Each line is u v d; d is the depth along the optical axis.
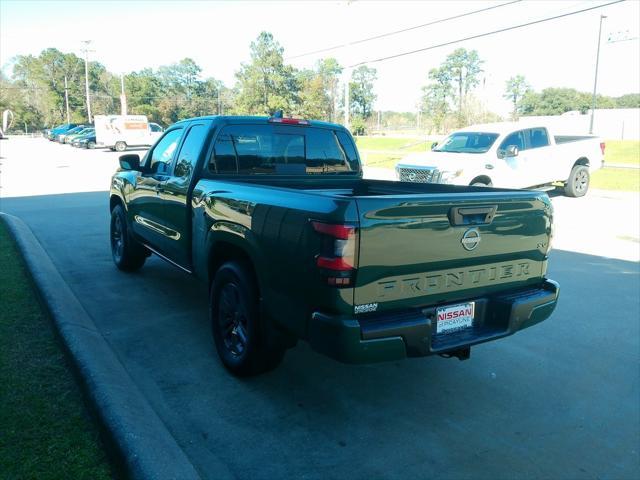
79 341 4.15
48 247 8.38
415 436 3.50
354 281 3.11
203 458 3.18
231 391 4.00
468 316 3.70
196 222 4.75
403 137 65.50
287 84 71.06
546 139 14.28
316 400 3.92
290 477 3.05
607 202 14.52
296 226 3.32
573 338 5.26
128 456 2.82
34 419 3.24
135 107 105.44
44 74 109.88
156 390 3.97
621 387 4.27
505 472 3.16
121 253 6.96
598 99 101.00
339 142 5.78
